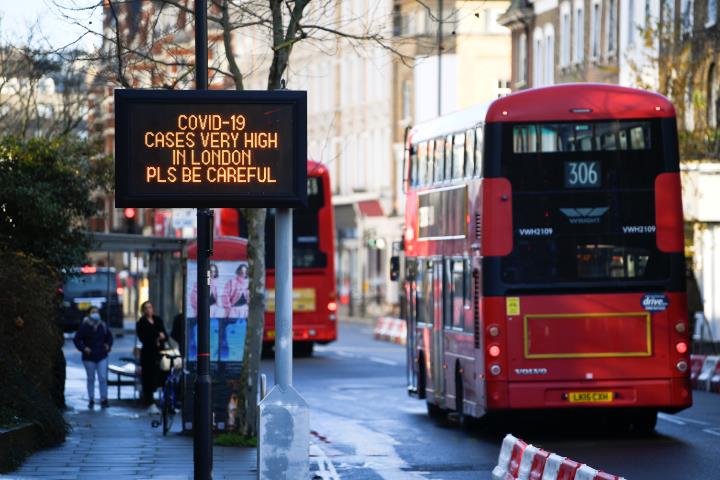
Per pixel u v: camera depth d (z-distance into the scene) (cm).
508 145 4078
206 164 2988
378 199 15675
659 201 4078
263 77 11462
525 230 4066
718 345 7056
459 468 3703
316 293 8244
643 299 4069
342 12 13362
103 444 4141
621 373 4069
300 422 2816
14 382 3919
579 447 4044
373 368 7788
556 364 4066
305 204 3003
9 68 7162
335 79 16862
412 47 14438
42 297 3934
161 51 5353
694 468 3538
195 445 3159
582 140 4075
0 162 4994
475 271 4184
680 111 7562
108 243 6056
